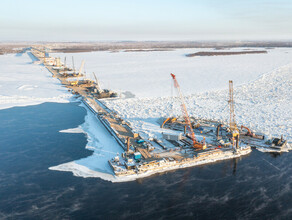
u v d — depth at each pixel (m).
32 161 74.12
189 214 53.75
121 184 63.50
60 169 69.81
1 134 92.81
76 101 139.00
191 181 65.31
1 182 64.06
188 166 72.12
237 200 58.12
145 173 67.69
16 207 55.22
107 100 139.62
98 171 68.88
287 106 122.88
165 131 94.12
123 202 57.25
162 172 69.06
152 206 56.03
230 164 73.62
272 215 53.47
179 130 95.06
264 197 59.12
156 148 80.06
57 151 80.00
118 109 122.19
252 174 68.50
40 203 56.56
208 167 72.06
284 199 58.41
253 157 77.31
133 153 75.56
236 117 108.44
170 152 77.31
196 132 93.06
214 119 106.06
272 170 70.31
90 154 77.94
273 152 79.81
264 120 104.31
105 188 61.94
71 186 62.53
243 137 88.94
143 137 88.62
